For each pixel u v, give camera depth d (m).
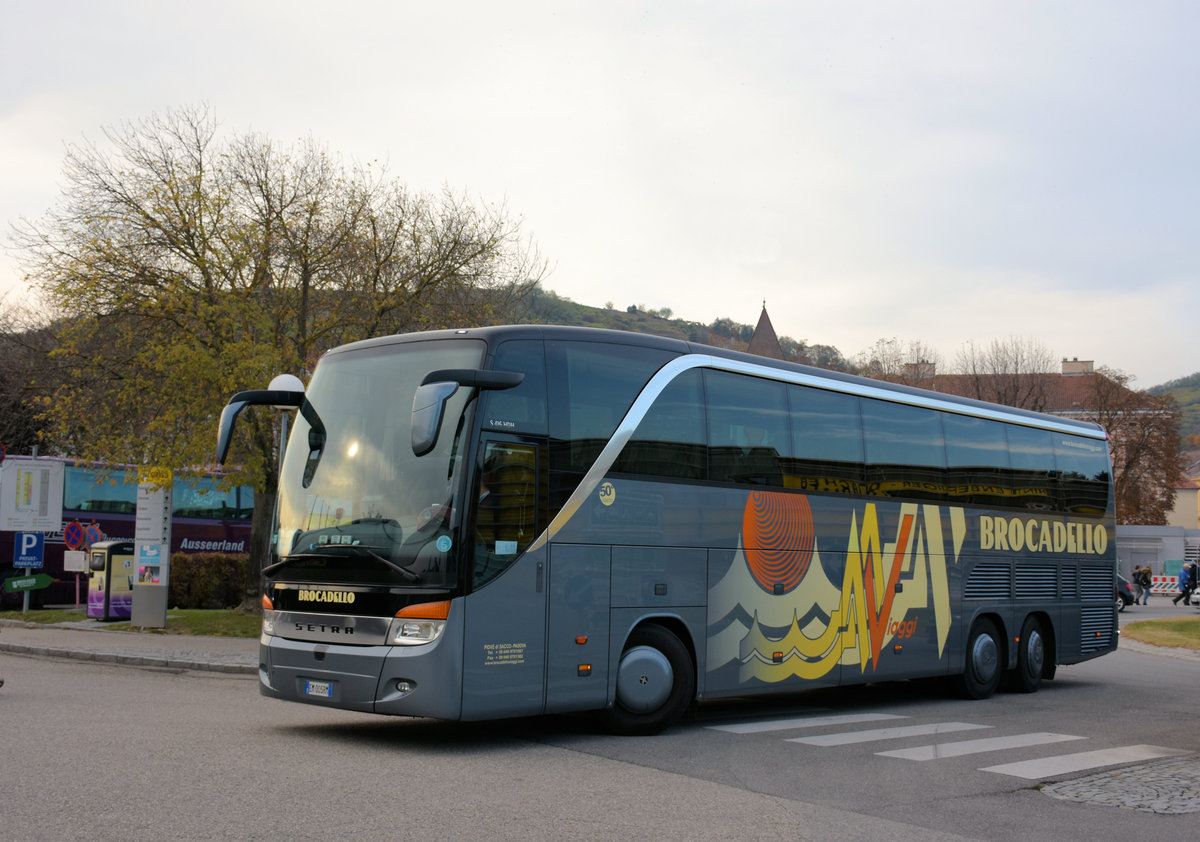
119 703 12.20
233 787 7.43
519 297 28.84
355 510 10.06
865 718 13.23
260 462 21.09
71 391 22.97
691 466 11.70
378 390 10.48
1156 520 77.19
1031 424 17.55
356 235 24.27
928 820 7.48
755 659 12.27
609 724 10.94
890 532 14.40
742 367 12.55
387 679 9.39
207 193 22.88
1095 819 7.70
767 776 8.92
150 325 22.55
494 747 10.02
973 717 13.62
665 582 11.27
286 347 22.83
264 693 10.28
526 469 10.15
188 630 21.61
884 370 70.50
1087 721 13.44
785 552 12.77
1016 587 16.73
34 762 8.11
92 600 24.30
